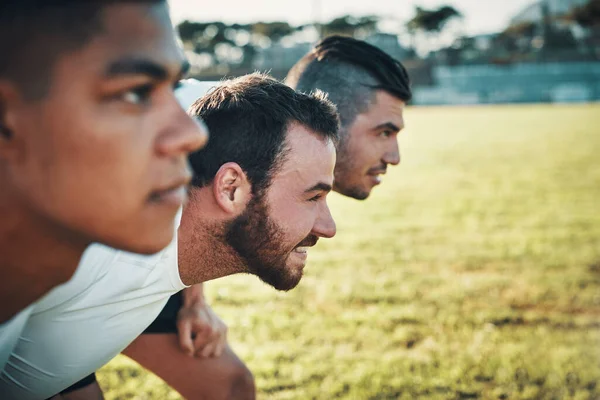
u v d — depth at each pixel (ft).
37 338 4.28
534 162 44.09
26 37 1.96
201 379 6.40
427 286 15.92
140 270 4.28
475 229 22.80
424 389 10.47
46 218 2.16
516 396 10.33
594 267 17.93
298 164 4.16
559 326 13.41
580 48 215.92
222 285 15.64
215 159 4.14
